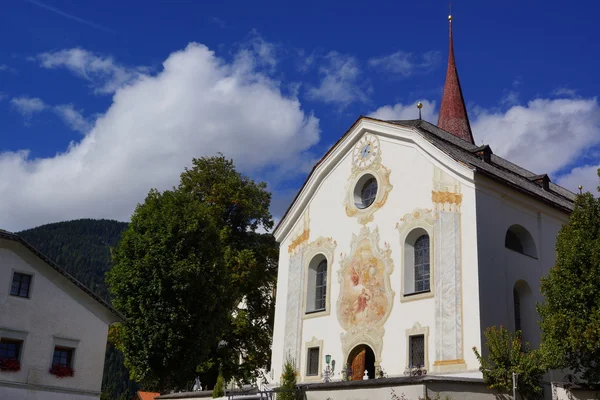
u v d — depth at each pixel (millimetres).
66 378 35000
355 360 34250
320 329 36562
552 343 24719
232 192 50531
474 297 29375
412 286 32750
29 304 34688
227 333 46062
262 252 51062
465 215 30875
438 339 30234
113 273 40812
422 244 33094
